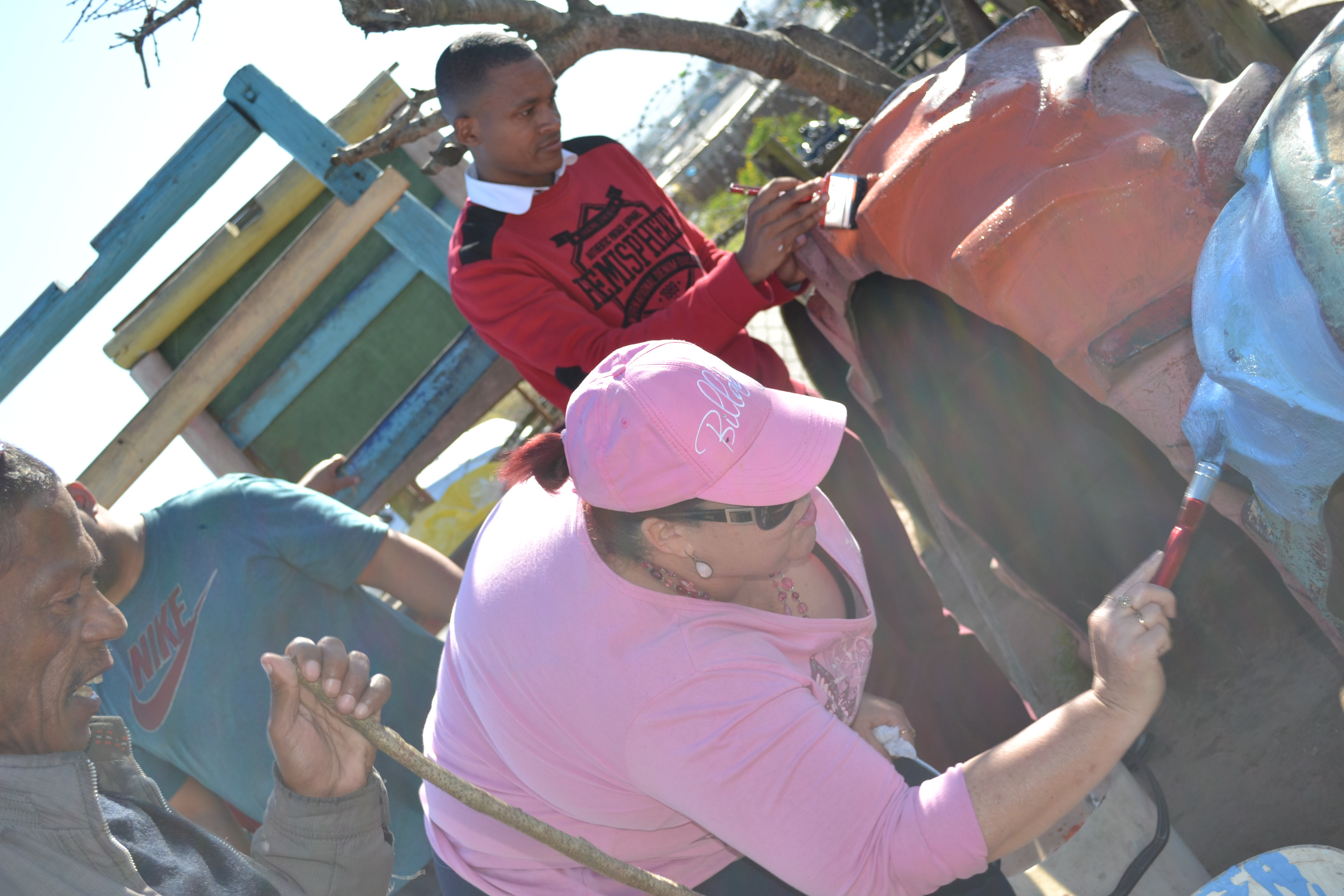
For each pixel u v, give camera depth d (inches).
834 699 66.9
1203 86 65.2
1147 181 62.8
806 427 56.9
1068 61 69.5
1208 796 87.4
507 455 65.8
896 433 92.6
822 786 53.6
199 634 91.4
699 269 105.2
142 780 54.8
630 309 100.1
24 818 43.7
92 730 53.8
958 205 70.7
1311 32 117.0
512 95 94.2
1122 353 65.4
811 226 86.7
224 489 94.4
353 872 57.4
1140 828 72.7
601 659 57.2
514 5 108.7
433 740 75.5
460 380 165.2
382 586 96.4
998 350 85.1
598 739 57.8
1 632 45.4
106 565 88.7
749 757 53.8
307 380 168.1
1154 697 51.9
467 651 65.3
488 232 98.7
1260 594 90.7
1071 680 109.0
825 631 63.2
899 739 70.7
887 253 78.0
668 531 56.3
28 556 46.1
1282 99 50.0
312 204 170.6
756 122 491.8
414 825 93.0
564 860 68.6
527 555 63.6
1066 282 65.7
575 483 57.2
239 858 50.3
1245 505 63.9
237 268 170.6
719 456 53.9
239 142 149.7
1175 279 64.0
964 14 125.2
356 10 94.3
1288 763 82.9
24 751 46.5
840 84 139.4
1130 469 87.3
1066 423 86.6
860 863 53.1
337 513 94.8
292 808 56.6
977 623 131.0
